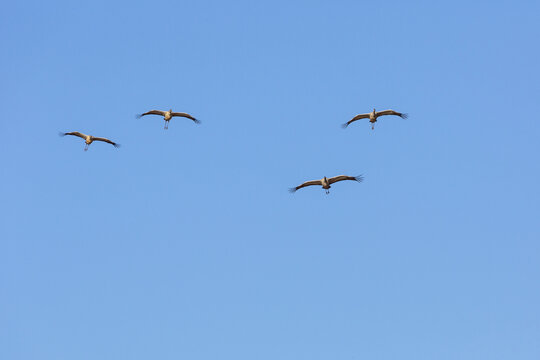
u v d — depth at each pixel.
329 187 89.81
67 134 99.94
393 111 97.62
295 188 90.31
